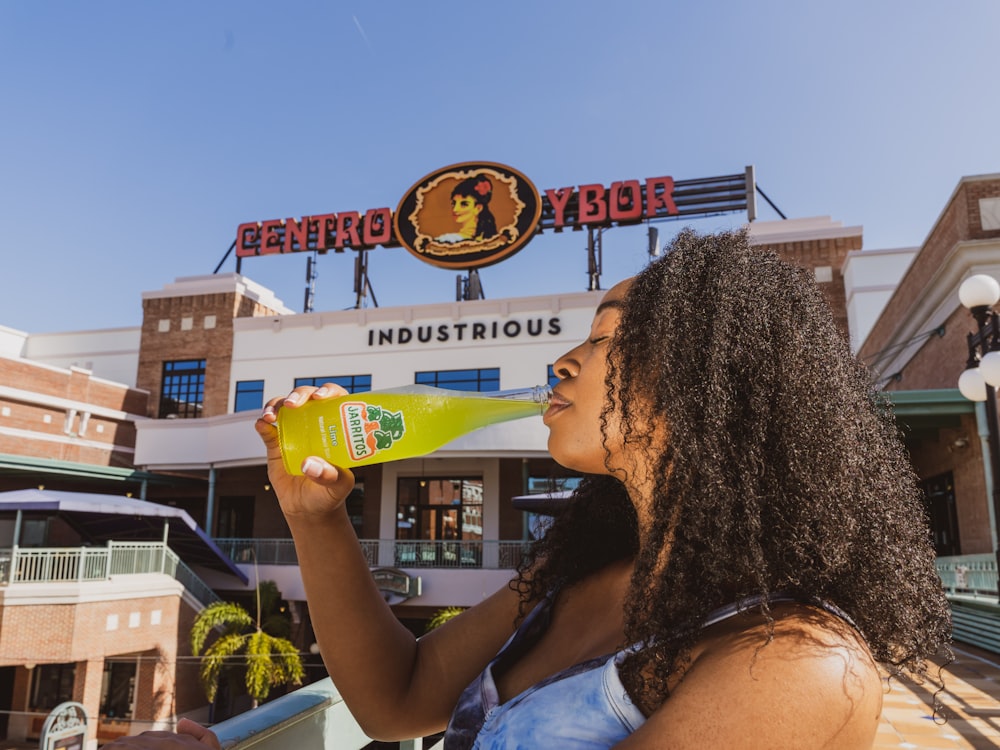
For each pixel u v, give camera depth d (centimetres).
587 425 86
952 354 1171
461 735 88
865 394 85
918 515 82
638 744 58
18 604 1266
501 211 2105
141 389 2270
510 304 1952
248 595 1838
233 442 1916
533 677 90
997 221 1089
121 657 1476
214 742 79
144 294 2338
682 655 66
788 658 58
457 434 131
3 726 1551
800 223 2116
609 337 87
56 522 2009
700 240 87
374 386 2027
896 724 382
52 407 2014
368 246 2281
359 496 2000
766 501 70
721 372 74
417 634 1758
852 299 1920
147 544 1534
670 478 76
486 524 1869
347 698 107
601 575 98
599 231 2117
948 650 77
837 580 72
